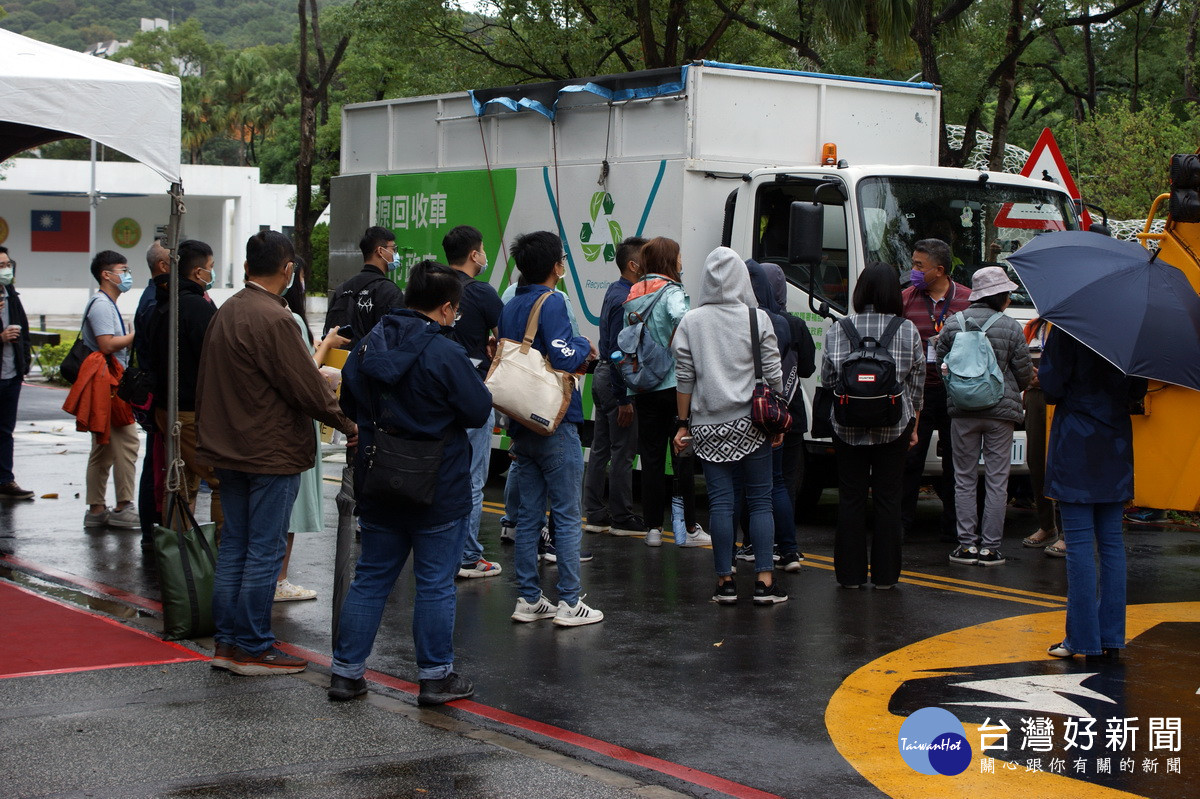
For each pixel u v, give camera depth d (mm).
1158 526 10383
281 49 84250
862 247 9320
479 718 5270
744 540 8734
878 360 7320
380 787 4395
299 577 8180
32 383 24188
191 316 7598
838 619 7078
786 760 4828
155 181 53219
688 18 20922
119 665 5906
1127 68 32375
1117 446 6094
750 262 8008
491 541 9391
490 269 11523
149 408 8242
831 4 19109
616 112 10359
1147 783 4613
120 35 135250
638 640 6613
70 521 10008
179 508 6477
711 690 5738
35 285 53188
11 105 6711
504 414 6469
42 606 7055
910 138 10758
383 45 24125
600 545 9320
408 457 5117
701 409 7301
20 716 5129
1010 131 33562
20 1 138875
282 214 60219
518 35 22609
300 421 5809
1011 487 11430
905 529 9641
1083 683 5855
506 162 11430
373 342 5199
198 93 79875
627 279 8844
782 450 8344
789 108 10219
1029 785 4590
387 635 6707
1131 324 5879
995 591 7812
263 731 4988
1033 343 9367
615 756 4844
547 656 6293
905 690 5746
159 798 4258
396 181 12586
